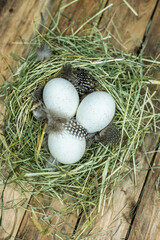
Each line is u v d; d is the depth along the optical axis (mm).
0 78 661
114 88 653
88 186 646
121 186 663
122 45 672
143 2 684
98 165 643
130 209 661
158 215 661
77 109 624
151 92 675
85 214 641
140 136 668
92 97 614
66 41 652
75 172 636
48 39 662
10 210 649
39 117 631
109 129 639
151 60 670
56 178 635
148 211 662
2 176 648
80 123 621
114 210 658
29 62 651
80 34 676
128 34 682
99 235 654
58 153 615
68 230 653
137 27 683
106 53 658
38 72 644
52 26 674
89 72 648
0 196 648
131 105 661
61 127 609
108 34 669
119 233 656
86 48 662
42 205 643
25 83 643
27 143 649
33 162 650
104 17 680
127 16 682
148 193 665
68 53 648
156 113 673
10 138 645
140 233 658
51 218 653
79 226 654
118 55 676
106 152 658
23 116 638
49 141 621
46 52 643
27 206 652
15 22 669
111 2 682
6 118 645
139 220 660
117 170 650
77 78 641
